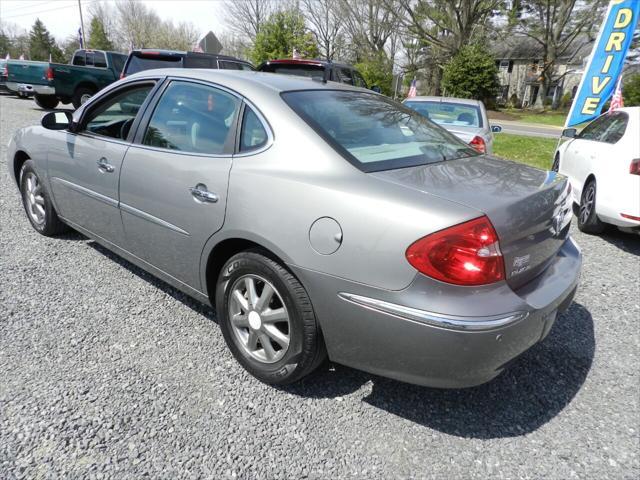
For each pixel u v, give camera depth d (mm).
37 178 4180
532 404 2568
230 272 2562
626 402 2619
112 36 70312
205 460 2070
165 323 3121
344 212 2098
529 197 2207
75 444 2104
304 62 10469
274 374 2479
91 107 3570
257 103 2588
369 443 2229
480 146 6824
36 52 68938
